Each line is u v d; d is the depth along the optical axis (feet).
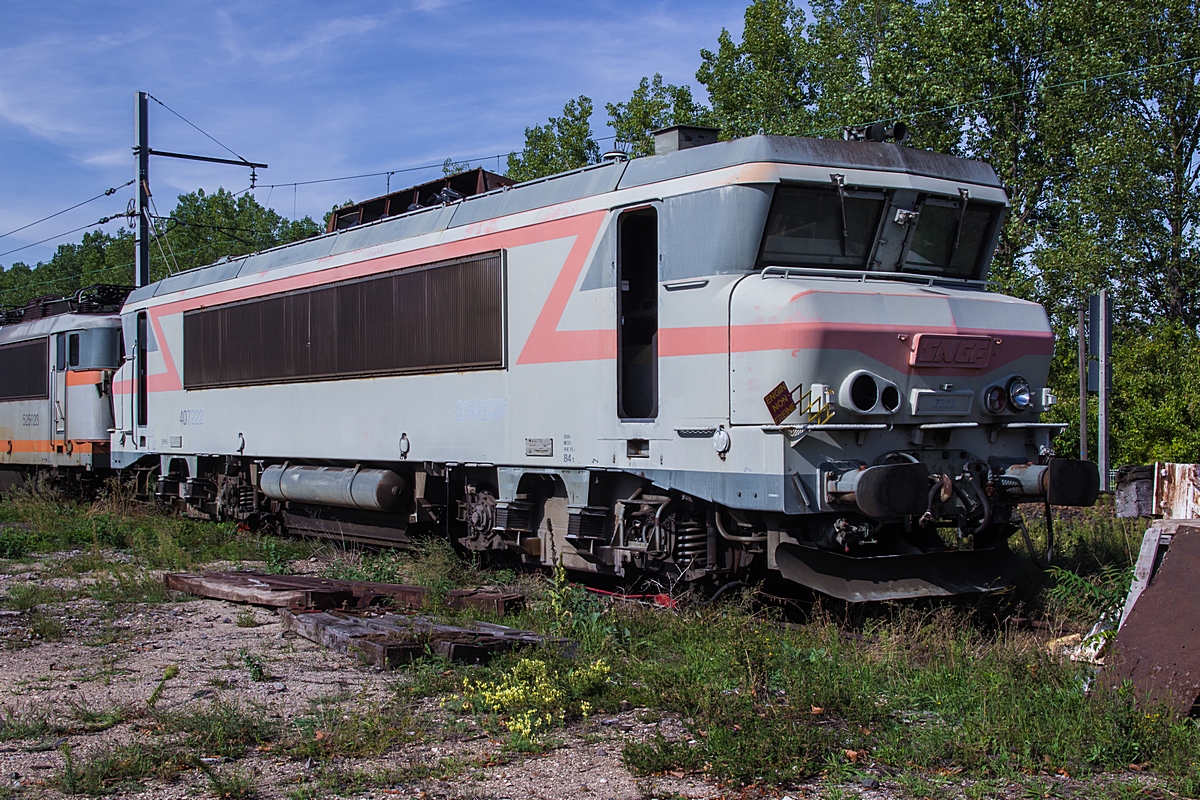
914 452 27.48
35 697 21.38
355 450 40.93
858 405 26.27
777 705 19.74
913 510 25.52
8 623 29.37
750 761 16.52
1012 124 74.59
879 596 26.21
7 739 18.58
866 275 28.60
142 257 71.97
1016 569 28.50
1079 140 71.46
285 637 26.81
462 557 39.42
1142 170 67.31
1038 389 29.48
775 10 97.09
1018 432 29.32
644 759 16.78
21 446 71.72
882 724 18.79
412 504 40.16
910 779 16.02
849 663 22.31
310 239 45.27
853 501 25.77
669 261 28.81
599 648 24.03
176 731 18.62
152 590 33.27
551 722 19.24
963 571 27.86
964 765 16.89
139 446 57.47
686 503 29.63
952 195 29.71
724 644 23.67
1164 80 72.23
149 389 56.34
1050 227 73.41
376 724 18.70
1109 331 38.19
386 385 39.22
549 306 32.22
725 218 27.43
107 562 40.75
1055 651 22.79
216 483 52.16
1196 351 52.85
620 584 33.63
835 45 99.71
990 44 74.33
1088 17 72.69
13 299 300.61
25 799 15.71
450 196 38.42
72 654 25.29
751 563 28.84
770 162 27.17
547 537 33.91
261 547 44.52
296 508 47.39
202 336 51.13
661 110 110.73
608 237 30.22
